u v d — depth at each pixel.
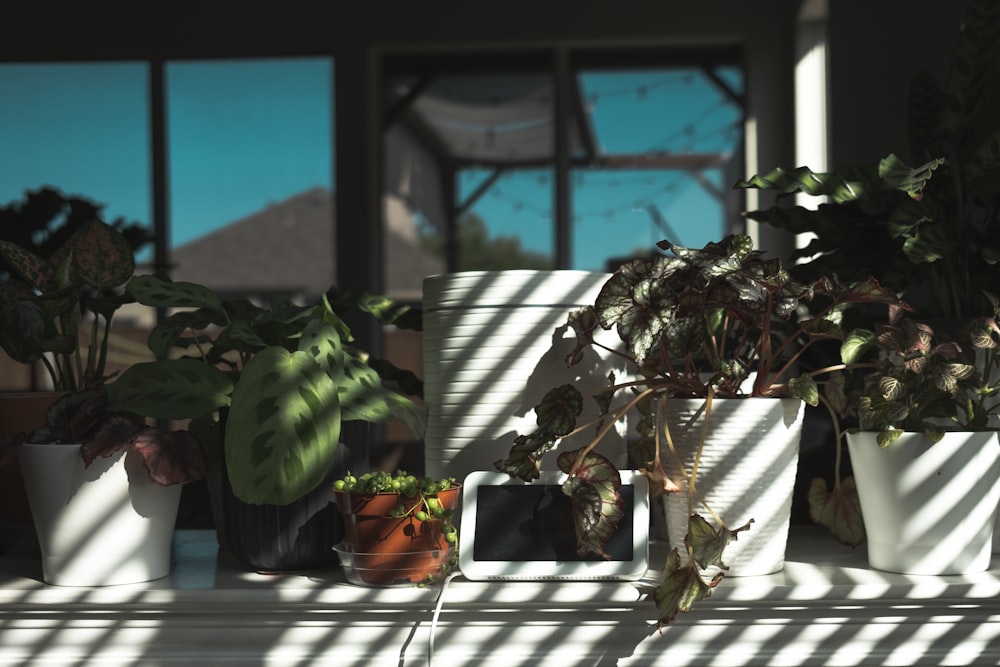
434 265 5.72
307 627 0.97
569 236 5.61
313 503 1.05
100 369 1.26
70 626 0.97
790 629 0.96
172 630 0.98
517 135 5.70
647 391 1.03
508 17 5.46
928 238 1.15
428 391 1.16
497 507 1.01
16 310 1.12
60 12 5.54
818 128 4.98
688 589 0.90
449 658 0.97
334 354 1.08
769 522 0.99
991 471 0.98
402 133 5.73
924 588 0.94
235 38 5.53
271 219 5.64
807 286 0.95
